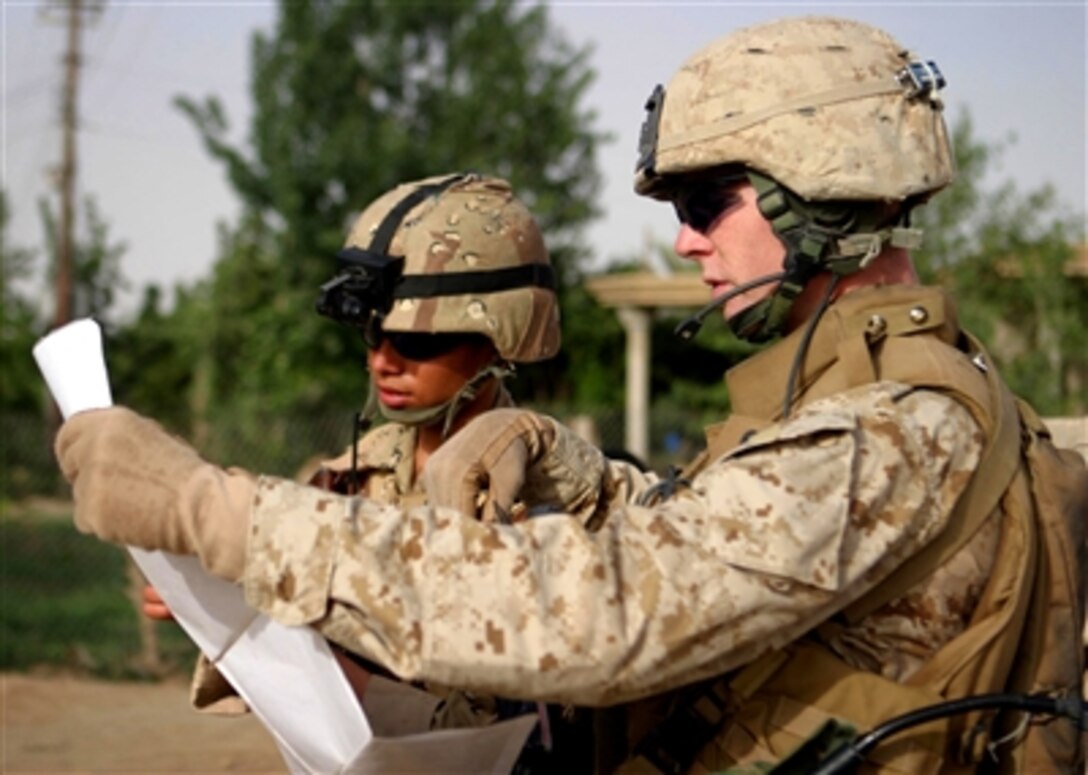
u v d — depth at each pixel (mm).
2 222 23609
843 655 1993
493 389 2752
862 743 1896
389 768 2002
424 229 2635
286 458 11398
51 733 7523
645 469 3158
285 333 16656
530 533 1834
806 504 1849
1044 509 2111
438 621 1793
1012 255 11617
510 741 2047
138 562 2059
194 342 21266
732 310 2229
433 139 17016
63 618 9984
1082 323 11867
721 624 1817
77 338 2049
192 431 11945
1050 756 2125
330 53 17141
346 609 1822
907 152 2133
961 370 2057
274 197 17062
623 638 1790
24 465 12977
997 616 2002
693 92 2184
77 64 21672
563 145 17438
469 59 17375
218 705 2475
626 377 18172
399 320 2598
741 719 2027
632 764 2104
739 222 2203
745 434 2180
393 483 2764
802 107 2115
